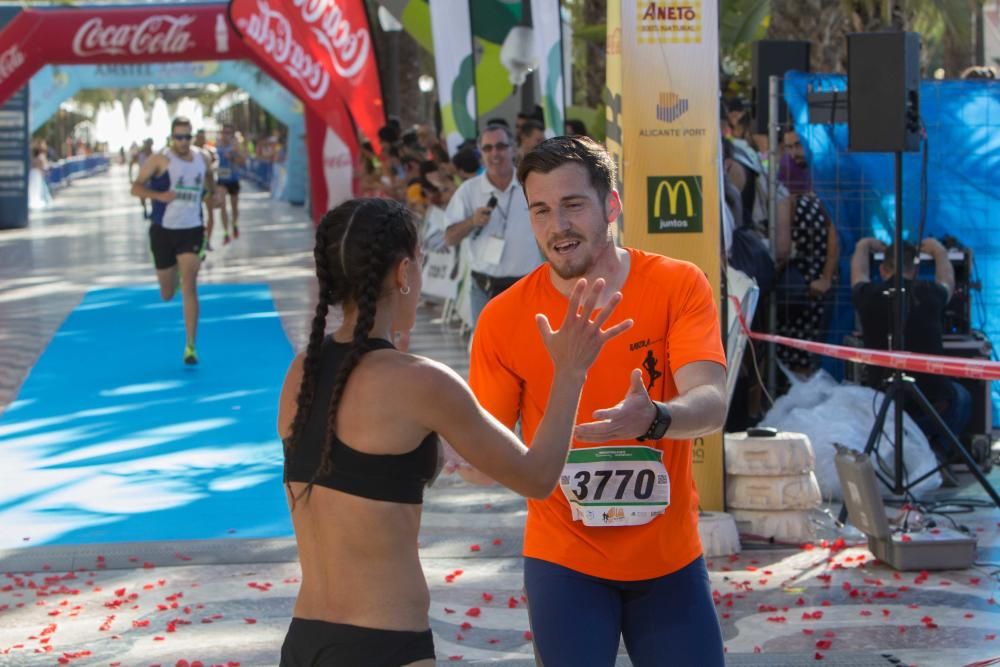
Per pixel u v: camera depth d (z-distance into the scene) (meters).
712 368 3.03
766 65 10.69
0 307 15.96
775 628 5.16
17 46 19.92
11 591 5.78
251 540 6.54
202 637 5.15
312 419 2.62
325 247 2.67
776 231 9.23
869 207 9.25
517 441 2.62
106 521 6.93
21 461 8.33
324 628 2.55
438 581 5.86
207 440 8.89
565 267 3.08
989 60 16.92
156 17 20.23
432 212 14.49
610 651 3.04
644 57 6.24
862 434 7.49
